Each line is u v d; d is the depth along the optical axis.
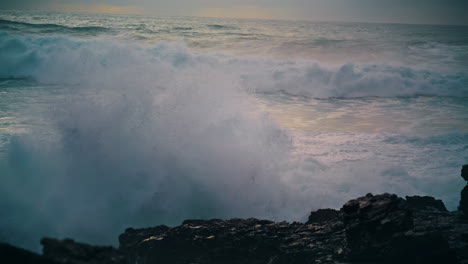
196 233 6.10
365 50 32.03
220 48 31.11
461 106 18.08
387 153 11.09
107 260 3.22
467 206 6.75
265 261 5.70
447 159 10.66
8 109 13.62
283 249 5.80
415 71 23.05
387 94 21.17
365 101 19.44
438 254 5.05
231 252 5.79
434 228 6.17
